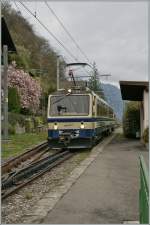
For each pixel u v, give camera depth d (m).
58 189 10.82
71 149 23.06
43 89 55.38
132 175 12.95
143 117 25.20
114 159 17.23
